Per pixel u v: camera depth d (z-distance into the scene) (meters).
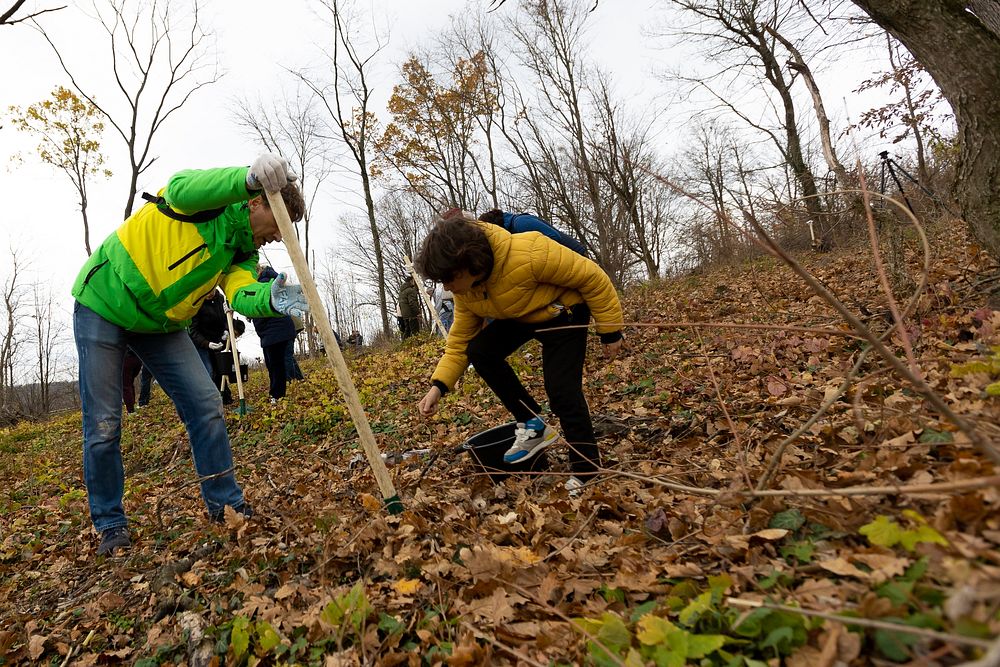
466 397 5.77
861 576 1.47
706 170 24.62
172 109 15.83
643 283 15.18
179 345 3.51
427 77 20.64
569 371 2.91
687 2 16.47
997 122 3.58
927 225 7.53
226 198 2.98
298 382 9.81
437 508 2.89
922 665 1.13
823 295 1.41
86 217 17.47
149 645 2.39
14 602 3.12
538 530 2.46
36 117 16.39
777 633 1.36
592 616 1.78
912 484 1.81
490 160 20.69
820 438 2.64
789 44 12.80
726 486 2.50
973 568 1.29
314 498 3.52
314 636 2.07
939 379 2.78
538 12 17.27
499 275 2.79
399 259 40.19
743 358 4.42
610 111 17.11
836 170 5.51
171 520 3.80
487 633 1.83
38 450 10.37
